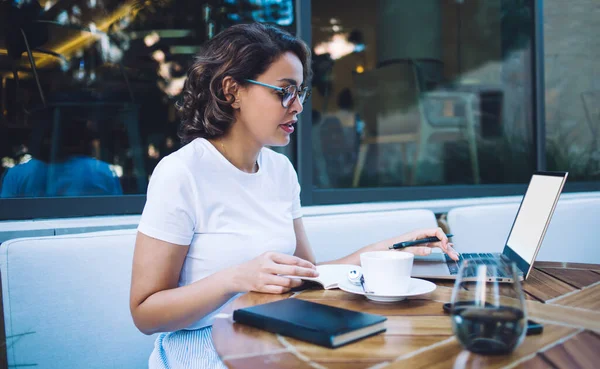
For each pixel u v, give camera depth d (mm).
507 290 739
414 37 2846
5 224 1830
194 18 2393
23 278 1443
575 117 3225
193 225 1303
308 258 1638
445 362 722
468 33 2975
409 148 2850
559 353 749
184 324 1167
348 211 2311
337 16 2668
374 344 802
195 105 1452
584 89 3250
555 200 1283
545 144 3146
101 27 2217
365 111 2740
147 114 2307
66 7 2152
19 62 2072
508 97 3078
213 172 1364
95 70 2205
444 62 2928
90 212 2070
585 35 3240
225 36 1416
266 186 1476
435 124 2908
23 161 2070
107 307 1537
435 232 1454
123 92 2258
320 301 1062
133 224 1874
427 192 2809
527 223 1422
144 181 2293
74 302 1497
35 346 1441
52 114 2123
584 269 1397
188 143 1476
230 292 1146
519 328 730
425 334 845
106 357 1526
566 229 2494
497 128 3057
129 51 2271
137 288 1211
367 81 2742
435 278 1255
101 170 2205
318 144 2627
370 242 2025
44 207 1994
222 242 1332
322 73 2635
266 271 1125
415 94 2857
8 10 2055
